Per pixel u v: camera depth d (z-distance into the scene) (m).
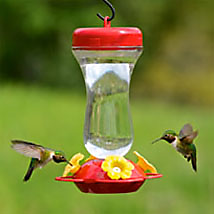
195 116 22.14
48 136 14.84
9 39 28.45
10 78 28.44
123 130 5.50
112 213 11.59
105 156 5.43
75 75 28.27
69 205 11.44
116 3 29.50
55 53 28.36
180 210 12.30
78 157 5.32
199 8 34.03
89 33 5.09
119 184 4.99
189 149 5.82
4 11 28.06
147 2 30.75
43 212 11.05
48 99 19.56
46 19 27.75
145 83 32.19
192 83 32.72
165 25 32.72
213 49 34.03
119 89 5.54
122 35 5.07
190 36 33.94
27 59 28.55
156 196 12.67
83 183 5.05
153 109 23.12
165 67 32.94
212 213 12.52
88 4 28.42
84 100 20.86
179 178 13.58
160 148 14.75
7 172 11.91
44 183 11.75
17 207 11.19
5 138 13.99
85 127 5.50
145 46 31.92
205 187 13.23
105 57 5.43
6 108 16.78
